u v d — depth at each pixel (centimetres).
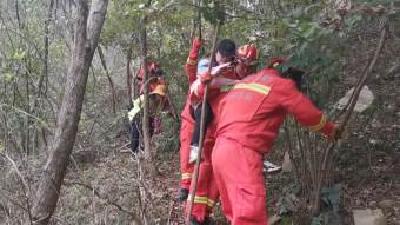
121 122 873
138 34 708
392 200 515
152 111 753
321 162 488
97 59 1096
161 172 682
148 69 746
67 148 432
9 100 691
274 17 464
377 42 482
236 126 424
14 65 681
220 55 485
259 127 423
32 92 720
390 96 642
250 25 516
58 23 802
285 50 443
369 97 501
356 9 399
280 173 585
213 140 495
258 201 409
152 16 551
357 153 592
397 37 530
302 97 418
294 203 515
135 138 757
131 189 561
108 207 524
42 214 435
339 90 522
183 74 757
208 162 498
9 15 752
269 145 430
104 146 789
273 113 427
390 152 594
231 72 487
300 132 513
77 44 420
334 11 410
